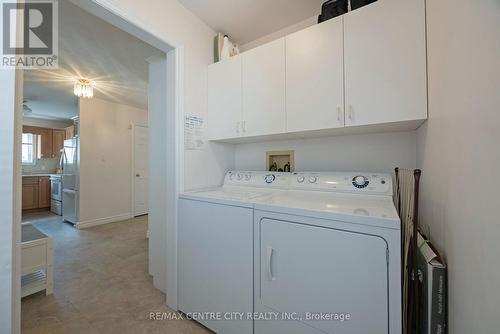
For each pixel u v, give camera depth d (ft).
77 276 6.64
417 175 3.04
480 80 1.75
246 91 5.31
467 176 1.99
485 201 1.68
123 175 13.33
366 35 3.84
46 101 12.48
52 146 17.42
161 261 5.96
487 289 1.64
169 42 4.87
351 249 2.88
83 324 4.60
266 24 5.94
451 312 2.41
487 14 1.64
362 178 4.40
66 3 4.89
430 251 2.88
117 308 5.15
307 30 4.48
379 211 3.09
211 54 6.07
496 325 1.51
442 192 2.70
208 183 5.96
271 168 6.33
